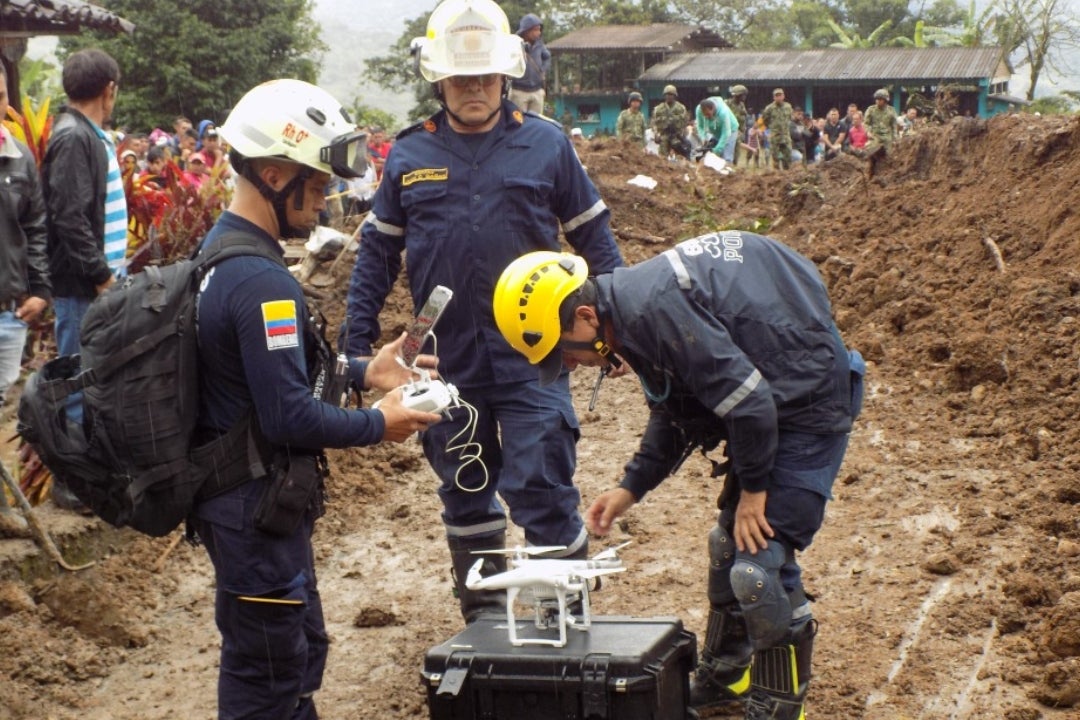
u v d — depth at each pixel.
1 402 5.34
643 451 4.00
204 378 3.36
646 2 51.22
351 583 5.50
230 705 3.48
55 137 5.48
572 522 4.47
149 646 4.97
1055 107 35.50
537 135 4.50
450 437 4.54
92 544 5.47
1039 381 6.47
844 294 8.59
